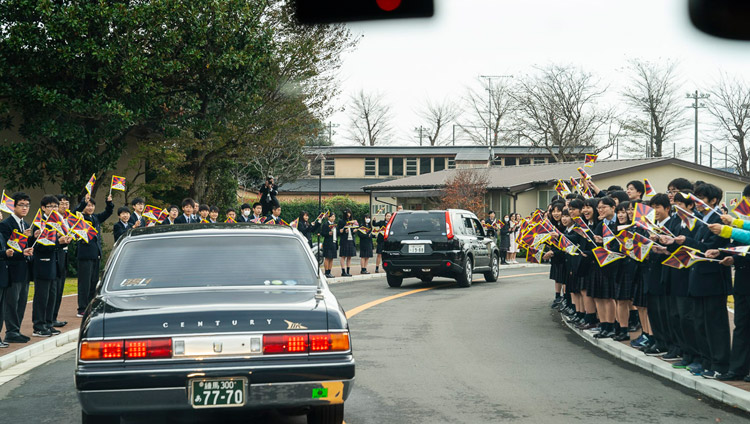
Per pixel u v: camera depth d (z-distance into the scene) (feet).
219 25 69.72
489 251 67.56
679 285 25.55
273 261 19.25
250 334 16.08
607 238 30.66
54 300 35.94
